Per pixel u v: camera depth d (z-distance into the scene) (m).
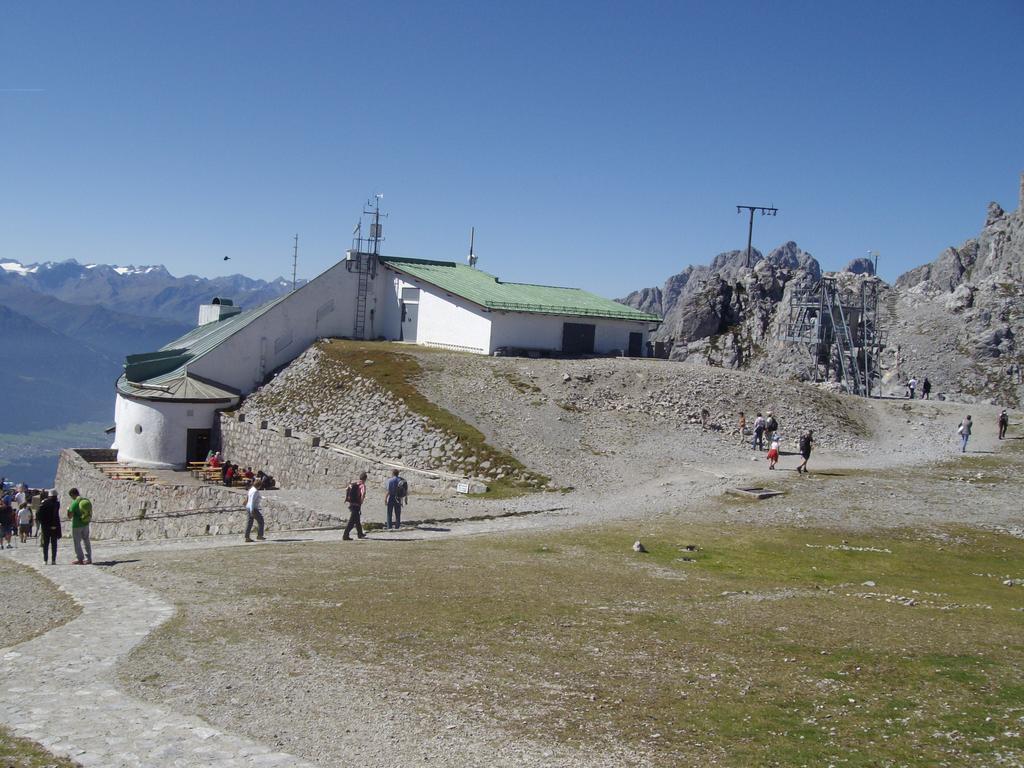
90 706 11.76
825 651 14.97
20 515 42.19
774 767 10.11
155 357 60.81
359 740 10.71
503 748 10.55
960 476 40.69
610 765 10.10
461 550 25.58
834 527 30.44
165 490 45.47
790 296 102.88
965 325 118.19
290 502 36.28
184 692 12.36
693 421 50.41
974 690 12.96
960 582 24.22
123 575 21.78
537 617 16.92
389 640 15.09
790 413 54.00
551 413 48.56
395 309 69.62
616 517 32.44
